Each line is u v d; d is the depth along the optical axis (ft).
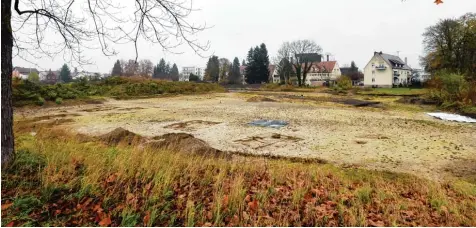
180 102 90.84
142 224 11.40
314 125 48.62
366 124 49.96
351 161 27.96
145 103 86.74
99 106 77.20
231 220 11.94
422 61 173.37
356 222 12.23
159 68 334.85
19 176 13.51
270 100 97.45
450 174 24.48
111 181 14.12
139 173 14.96
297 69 209.67
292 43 207.82
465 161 28.22
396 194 16.61
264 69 255.91
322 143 35.55
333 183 17.47
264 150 31.94
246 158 27.45
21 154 15.37
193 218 11.69
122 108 72.59
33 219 10.99
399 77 237.25
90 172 14.58
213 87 153.89
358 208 13.73
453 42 131.44
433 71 147.74
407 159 28.78
